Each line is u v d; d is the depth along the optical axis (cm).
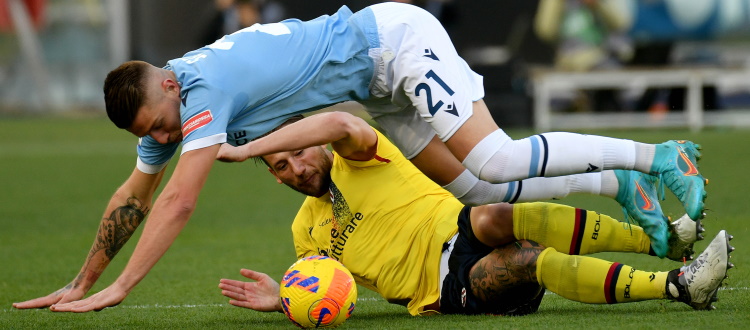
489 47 5366
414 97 1365
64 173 4025
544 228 1370
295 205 3011
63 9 7212
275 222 2658
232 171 4166
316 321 1298
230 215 2814
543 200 1450
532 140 1343
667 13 4912
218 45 1316
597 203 2741
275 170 1433
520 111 5034
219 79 1262
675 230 1352
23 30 7131
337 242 1462
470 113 1349
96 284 1892
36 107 7325
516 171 1334
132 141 5416
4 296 1730
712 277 1264
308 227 1512
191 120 1235
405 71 1368
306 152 1427
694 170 1322
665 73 4797
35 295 1736
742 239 2058
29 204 3139
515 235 1356
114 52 7238
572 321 1283
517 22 5294
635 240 1406
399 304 1482
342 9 1448
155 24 6531
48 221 2764
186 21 6450
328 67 1370
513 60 5100
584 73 4819
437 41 1391
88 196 3319
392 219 1438
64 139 5600
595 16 4934
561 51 5016
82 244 2352
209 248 2245
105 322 1448
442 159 1448
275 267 1978
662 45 4972
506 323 1291
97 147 5125
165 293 1719
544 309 1416
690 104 4831
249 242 2322
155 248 1205
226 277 1877
